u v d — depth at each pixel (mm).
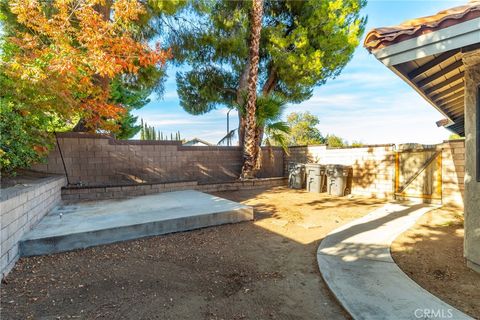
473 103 2957
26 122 5191
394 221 5336
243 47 10945
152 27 8781
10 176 4902
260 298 2578
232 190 9562
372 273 3016
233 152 10852
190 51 10320
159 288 2719
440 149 6945
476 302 2369
